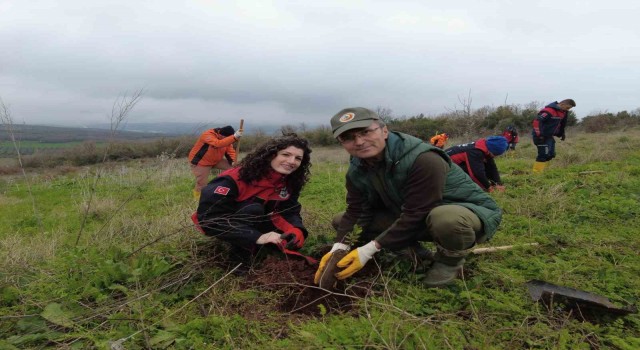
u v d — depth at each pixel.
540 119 7.93
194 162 7.00
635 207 4.61
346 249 2.88
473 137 16.73
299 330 2.27
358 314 2.48
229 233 3.18
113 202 7.13
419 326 2.16
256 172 3.25
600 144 12.16
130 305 2.57
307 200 6.32
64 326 2.38
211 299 2.72
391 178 2.75
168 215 5.12
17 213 7.61
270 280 2.95
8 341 2.25
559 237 3.76
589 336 2.25
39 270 3.24
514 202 5.01
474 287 2.79
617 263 3.23
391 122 22.97
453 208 2.61
